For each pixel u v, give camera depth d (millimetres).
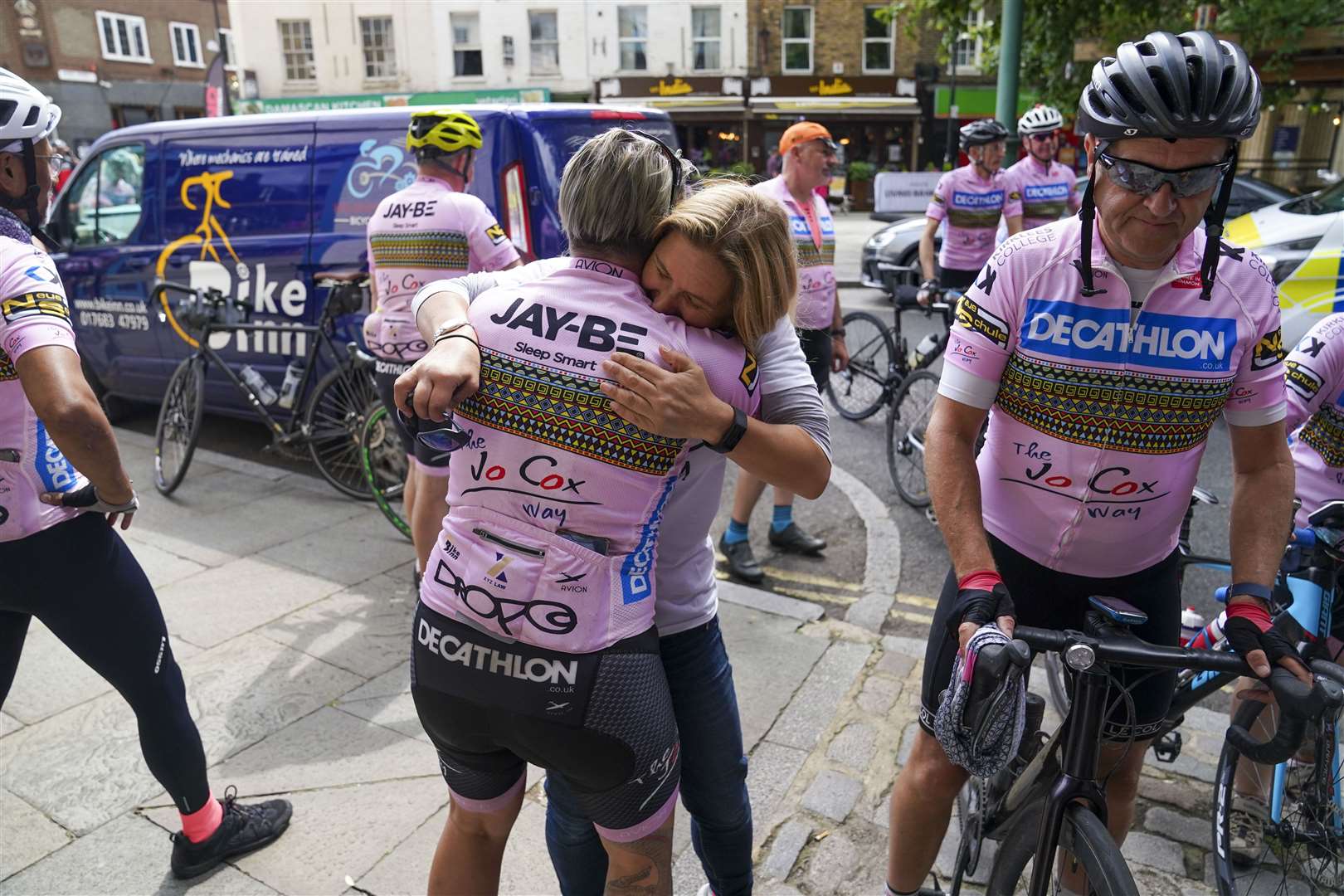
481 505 1348
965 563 1558
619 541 1335
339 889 2178
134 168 5336
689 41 23594
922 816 1902
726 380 1335
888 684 3066
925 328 8781
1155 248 1508
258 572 3832
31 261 1702
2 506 1823
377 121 4602
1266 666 1418
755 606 3617
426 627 1420
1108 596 1760
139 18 26094
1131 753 1887
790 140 3967
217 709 2873
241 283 4977
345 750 2684
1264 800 2209
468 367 1278
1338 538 1935
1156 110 1354
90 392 1686
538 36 23156
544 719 1347
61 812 2428
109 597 1970
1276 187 9734
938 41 24234
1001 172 6254
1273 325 1608
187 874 2199
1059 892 1602
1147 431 1624
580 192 1338
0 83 1801
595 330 1287
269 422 4910
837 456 5586
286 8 22562
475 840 1631
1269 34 9641
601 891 1826
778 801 2518
